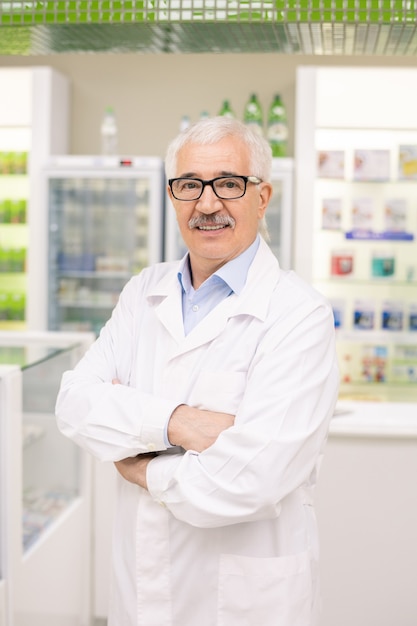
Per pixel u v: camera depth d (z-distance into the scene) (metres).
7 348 2.55
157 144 4.80
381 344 4.57
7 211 4.58
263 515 1.32
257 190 1.48
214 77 4.75
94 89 4.81
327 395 1.41
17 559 2.07
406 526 2.49
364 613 2.51
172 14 2.03
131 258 4.60
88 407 1.46
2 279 4.84
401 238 4.42
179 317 1.52
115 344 1.64
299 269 4.21
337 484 2.50
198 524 1.33
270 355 1.38
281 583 1.41
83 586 2.78
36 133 4.34
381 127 4.23
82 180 4.54
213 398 1.43
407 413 2.64
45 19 2.07
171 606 1.45
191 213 1.44
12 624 2.03
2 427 2.00
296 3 1.99
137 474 1.41
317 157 4.36
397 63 4.66
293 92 4.71
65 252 4.61
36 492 2.37
